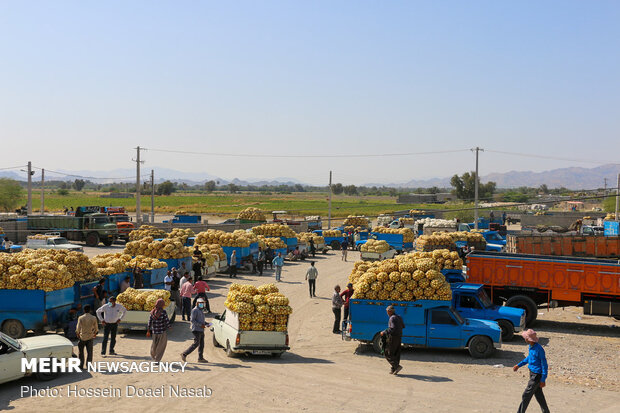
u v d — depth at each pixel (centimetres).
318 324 2183
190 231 4088
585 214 9506
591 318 2414
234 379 1338
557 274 2170
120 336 1880
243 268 3650
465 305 1944
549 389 1348
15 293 1719
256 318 1562
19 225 5306
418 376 1438
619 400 1262
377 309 1719
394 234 4912
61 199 15300
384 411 1117
